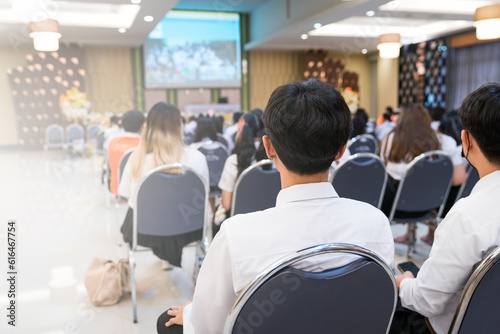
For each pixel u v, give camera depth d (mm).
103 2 7102
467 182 2629
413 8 8039
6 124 11391
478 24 5031
